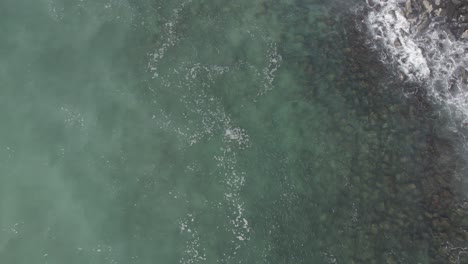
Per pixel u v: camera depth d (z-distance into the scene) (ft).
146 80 92.53
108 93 91.15
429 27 91.30
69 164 85.35
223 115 90.43
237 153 87.61
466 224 78.07
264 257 79.66
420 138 84.99
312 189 83.46
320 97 89.86
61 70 92.63
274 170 85.81
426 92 88.94
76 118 88.99
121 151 86.69
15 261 77.66
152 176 85.15
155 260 79.00
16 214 81.10
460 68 89.40
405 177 81.92
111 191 83.66
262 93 92.07
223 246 80.53
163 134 88.74
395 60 91.50
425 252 76.38
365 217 79.77
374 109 87.45
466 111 87.45
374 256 76.84
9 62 92.38
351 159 84.17
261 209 83.10
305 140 87.30
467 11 89.20
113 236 80.28
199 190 84.58
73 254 78.59
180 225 81.82
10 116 88.22
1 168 84.23
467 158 83.41
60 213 81.66
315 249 79.20
